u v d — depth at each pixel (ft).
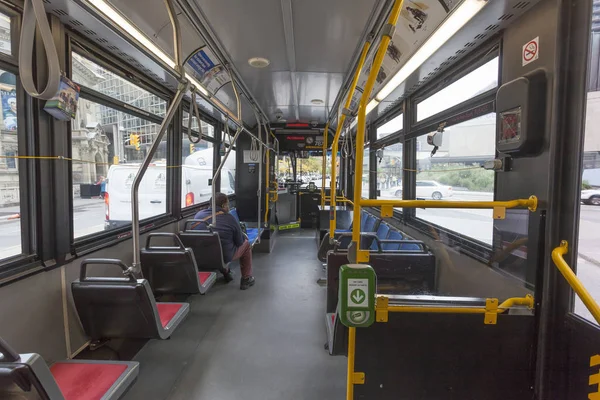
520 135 5.69
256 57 11.20
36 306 7.03
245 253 14.10
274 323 10.81
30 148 7.02
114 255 9.74
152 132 12.62
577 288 4.51
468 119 8.64
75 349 8.13
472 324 5.45
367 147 21.03
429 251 9.68
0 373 3.30
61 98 7.22
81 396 5.68
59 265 7.61
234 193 25.95
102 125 9.50
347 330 7.05
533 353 5.52
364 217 11.52
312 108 19.95
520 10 6.25
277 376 8.01
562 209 5.24
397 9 4.75
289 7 7.90
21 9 6.45
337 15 8.32
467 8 6.37
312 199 29.35
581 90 5.03
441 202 5.39
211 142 19.90
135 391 7.41
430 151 11.28
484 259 7.42
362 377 5.50
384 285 9.32
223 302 12.55
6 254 6.68
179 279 10.00
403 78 10.82
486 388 5.56
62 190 7.72
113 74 9.80
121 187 10.65
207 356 8.86
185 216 15.38
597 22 4.90
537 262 5.52
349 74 12.05
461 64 9.02
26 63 3.36
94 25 7.64
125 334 7.55
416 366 5.50
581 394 4.91
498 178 7.00
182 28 8.77
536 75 5.68
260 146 16.19
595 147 4.88
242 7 7.97
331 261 8.95
